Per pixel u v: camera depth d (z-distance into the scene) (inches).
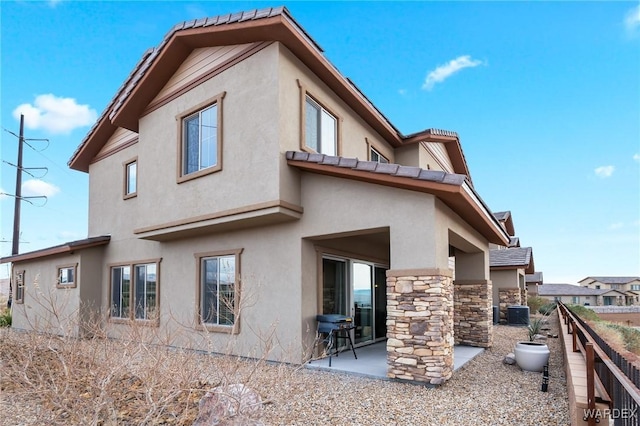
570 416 219.0
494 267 793.6
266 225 389.7
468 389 285.6
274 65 352.2
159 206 436.8
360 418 228.1
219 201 378.0
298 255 364.2
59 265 612.4
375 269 506.9
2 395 217.5
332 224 346.0
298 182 363.6
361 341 459.8
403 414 235.0
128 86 463.5
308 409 241.1
